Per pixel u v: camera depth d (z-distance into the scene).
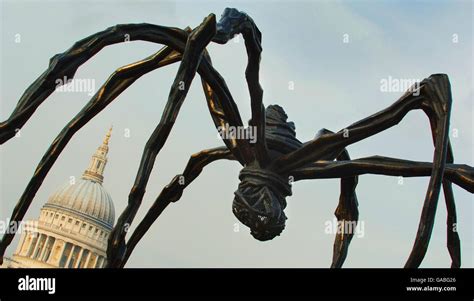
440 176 10.38
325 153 11.49
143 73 11.48
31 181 10.56
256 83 10.91
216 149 13.02
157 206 13.31
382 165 11.42
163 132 9.91
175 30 11.10
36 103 10.31
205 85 12.29
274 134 11.79
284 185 11.48
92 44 10.58
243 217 11.35
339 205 13.59
